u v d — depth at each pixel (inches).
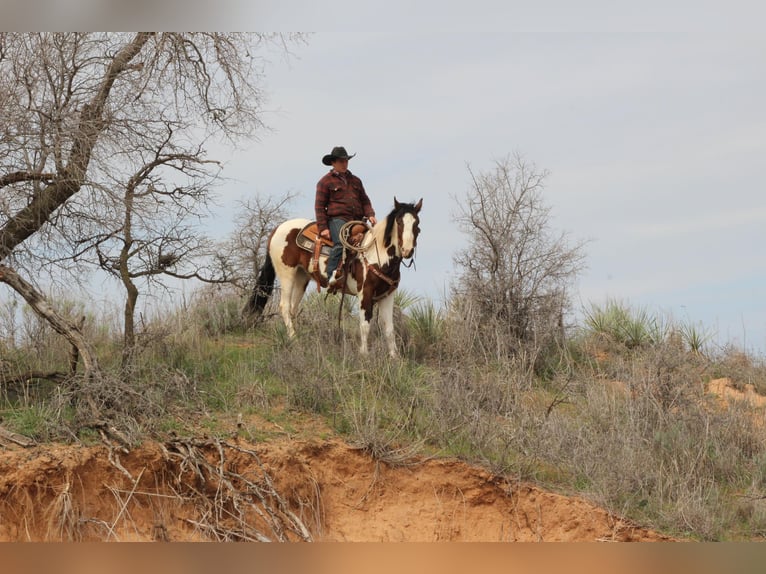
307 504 364.8
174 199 435.8
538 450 399.2
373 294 470.3
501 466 382.3
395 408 417.4
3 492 325.7
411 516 373.1
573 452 399.5
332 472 376.8
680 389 469.4
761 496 391.9
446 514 374.9
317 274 493.4
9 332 446.0
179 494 350.6
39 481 330.3
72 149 398.6
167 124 431.8
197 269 462.3
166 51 451.8
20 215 398.9
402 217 451.2
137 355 422.0
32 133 385.1
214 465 358.9
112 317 488.7
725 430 450.3
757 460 429.4
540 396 480.1
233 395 411.2
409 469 382.0
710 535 363.3
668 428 440.5
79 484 337.7
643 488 388.2
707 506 382.6
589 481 388.2
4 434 344.2
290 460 366.6
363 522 370.6
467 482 379.9
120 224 410.3
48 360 428.5
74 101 409.4
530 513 373.7
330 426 396.2
